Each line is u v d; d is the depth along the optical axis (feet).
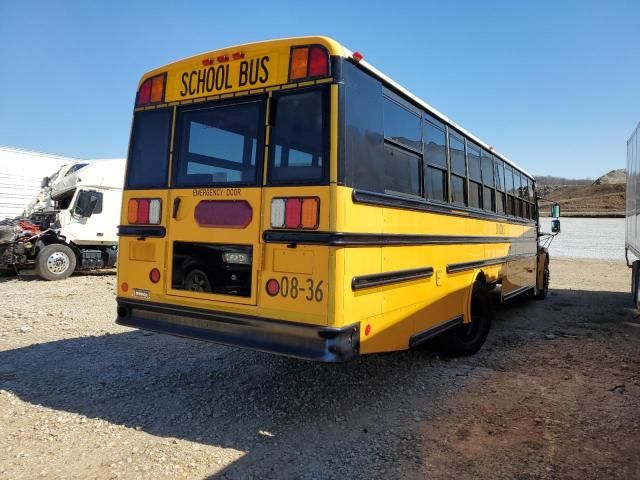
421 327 15.64
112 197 45.93
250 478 10.46
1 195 55.83
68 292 35.96
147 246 14.84
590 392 15.72
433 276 16.49
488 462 11.19
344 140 11.87
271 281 12.32
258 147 12.82
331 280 11.46
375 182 13.05
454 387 16.22
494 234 23.40
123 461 11.07
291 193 12.13
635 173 33.17
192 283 13.91
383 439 12.37
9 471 10.55
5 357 18.80
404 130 14.89
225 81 13.64
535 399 15.12
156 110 15.07
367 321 12.63
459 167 19.30
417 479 10.48
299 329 11.81
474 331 20.70
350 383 16.34
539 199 35.17
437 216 16.84
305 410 14.12
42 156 59.16
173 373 17.07
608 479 10.43
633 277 33.37
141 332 23.11
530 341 22.84
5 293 34.99
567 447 11.89
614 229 114.32
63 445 11.77
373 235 12.84
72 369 17.44
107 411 13.80
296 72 12.41
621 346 21.84
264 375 16.93
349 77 12.25
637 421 13.38
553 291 41.63
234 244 13.01
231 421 13.30
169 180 14.51
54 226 43.62
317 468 10.91
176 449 11.66
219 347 20.33
